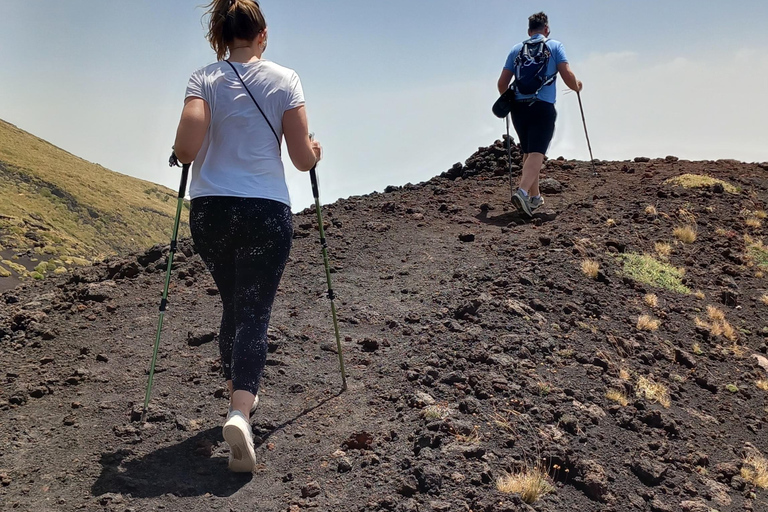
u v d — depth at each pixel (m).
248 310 3.44
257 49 3.60
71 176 155.25
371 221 8.15
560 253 6.71
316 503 3.30
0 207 116.44
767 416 4.91
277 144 3.47
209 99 3.37
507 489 3.42
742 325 6.29
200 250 3.55
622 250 7.18
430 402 4.16
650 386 4.82
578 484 3.66
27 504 3.22
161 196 182.50
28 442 3.79
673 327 5.89
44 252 48.22
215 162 3.39
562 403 4.32
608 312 5.81
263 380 4.50
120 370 4.68
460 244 7.26
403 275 6.47
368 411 4.15
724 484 3.99
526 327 5.16
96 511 3.18
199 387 4.44
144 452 3.69
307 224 7.93
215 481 3.47
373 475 3.53
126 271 6.66
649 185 9.41
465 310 5.43
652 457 4.02
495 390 4.33
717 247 7.71
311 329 5.33
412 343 5.00
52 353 5.00
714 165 10.83
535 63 7.79
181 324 5.44
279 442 3.84
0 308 6.10
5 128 173.88
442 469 3.52
